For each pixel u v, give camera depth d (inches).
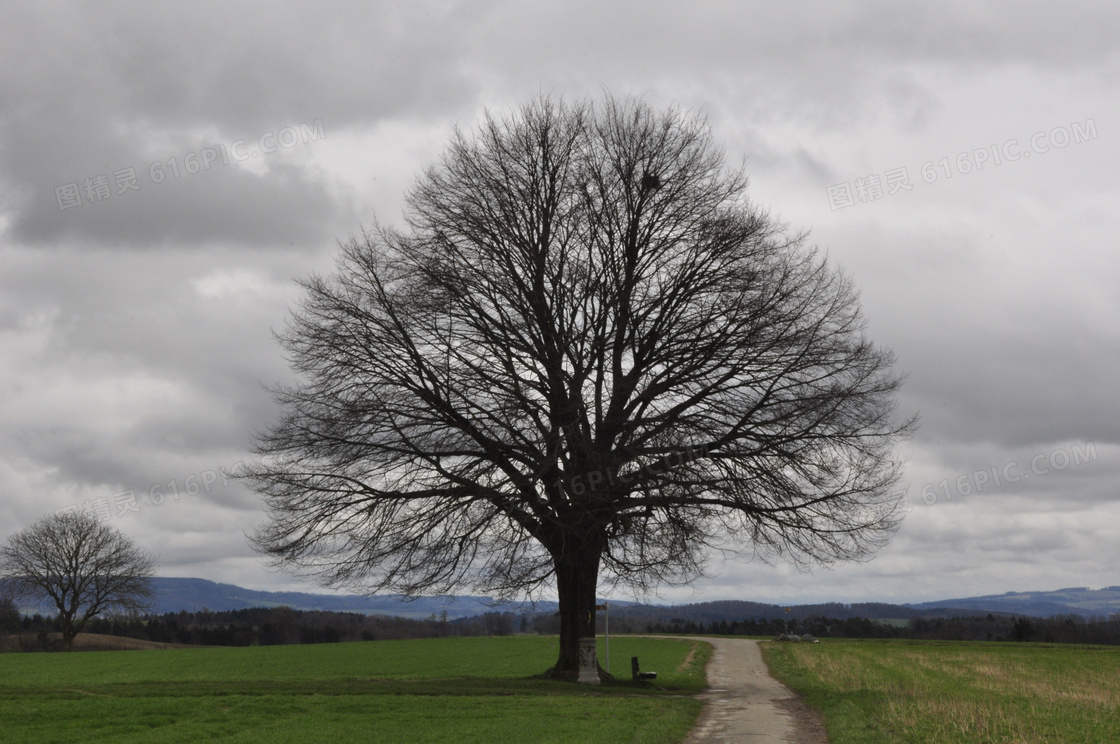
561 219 1177.4
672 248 1187.9
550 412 1100.5
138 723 829.2
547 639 3184.1
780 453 1091.9
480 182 1202.6
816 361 1104.2
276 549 1107.9
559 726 783.7
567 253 1167.0
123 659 2241.6
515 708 905.5
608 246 1168.2
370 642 3026.6
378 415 1082.1
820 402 1085.8
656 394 1145.4
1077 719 954.7
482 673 1672.0
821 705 1024.2
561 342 1101.7
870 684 1401.3
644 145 1217.4
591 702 953.5
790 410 1099.3
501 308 1138.0
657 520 1069.8
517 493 1062.4
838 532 1117.7
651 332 1157.7
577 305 1139.3
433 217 1182.3
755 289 1125.1
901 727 832.9
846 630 4192.9
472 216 1157.7
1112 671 1923.0
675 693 1176.2
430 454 1090.7
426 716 858.8
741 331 1121.4
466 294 1120.8
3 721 833.5
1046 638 3826.3
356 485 1123.9
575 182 1188.5
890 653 2422.5
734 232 1155.3
